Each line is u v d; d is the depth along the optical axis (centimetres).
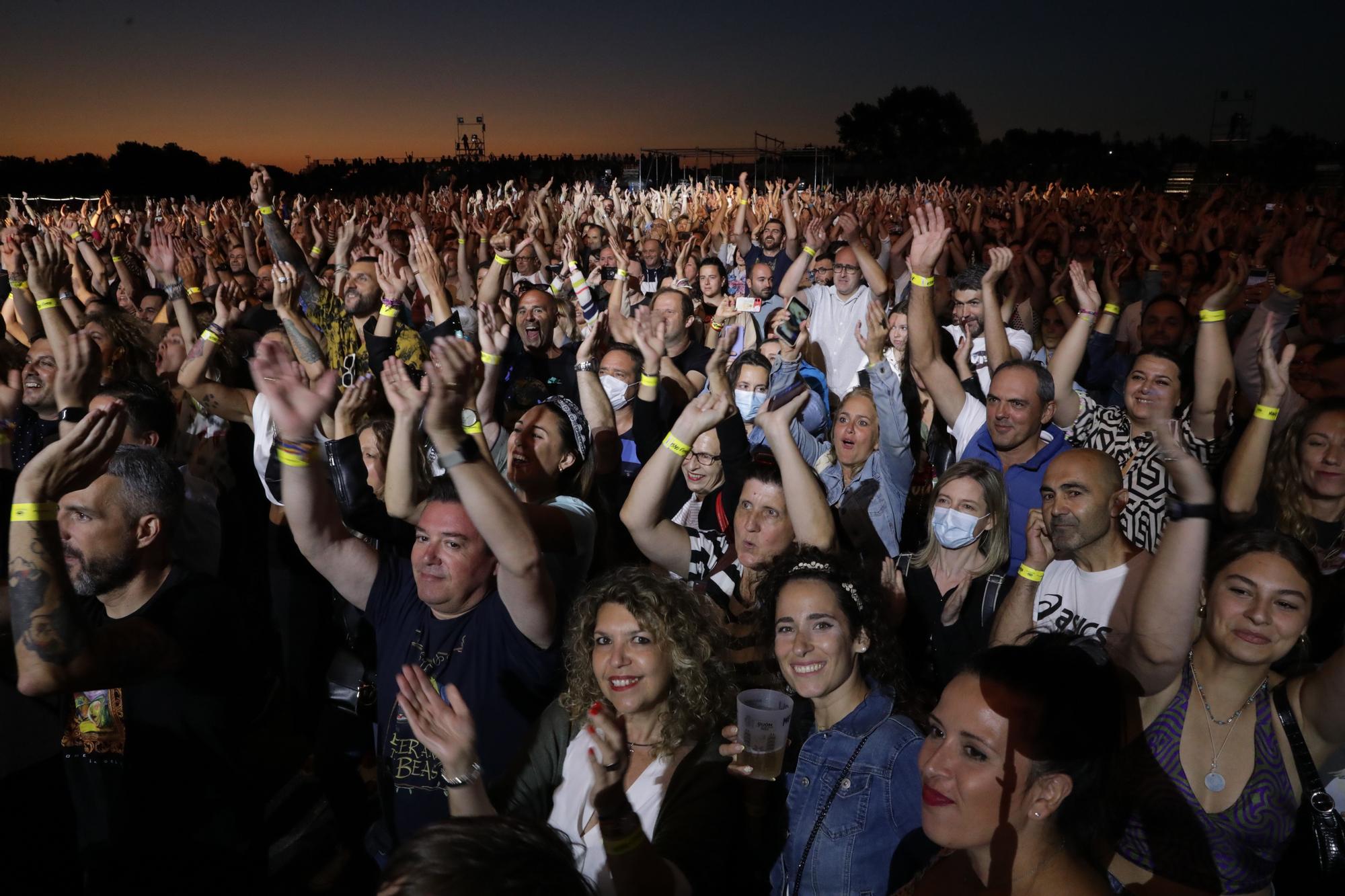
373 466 386
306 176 3050
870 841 239
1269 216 1360
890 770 241
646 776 245
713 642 257
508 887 132
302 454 285
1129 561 312
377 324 614
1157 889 249
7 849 300
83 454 239
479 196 1884
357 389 364
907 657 359
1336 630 322
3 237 619
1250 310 696
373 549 316
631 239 1459
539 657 286
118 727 271
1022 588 315
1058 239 1219
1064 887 174
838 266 786
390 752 285
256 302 923
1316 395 451
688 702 249
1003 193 2167
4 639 292
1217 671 250
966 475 347
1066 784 172
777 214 1429
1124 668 244
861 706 256
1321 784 242
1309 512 365
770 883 255
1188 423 468
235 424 513
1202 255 920
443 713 216
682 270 1070
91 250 798
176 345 568
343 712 375
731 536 393
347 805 372
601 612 254
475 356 250
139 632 259
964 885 192
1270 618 239
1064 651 181
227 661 282
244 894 289
